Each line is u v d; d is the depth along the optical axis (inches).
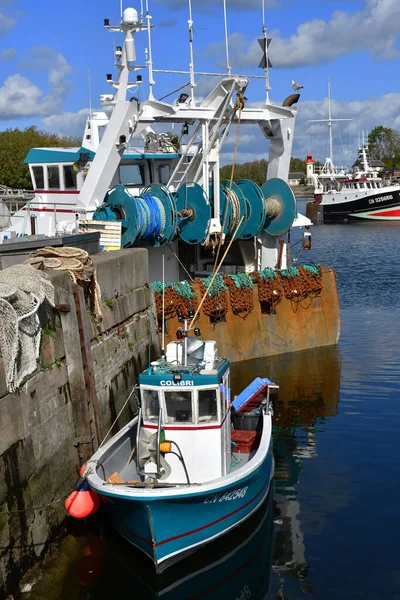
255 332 815.7
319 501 464.1
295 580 378.6
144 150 896.3
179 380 402.3
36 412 383.2
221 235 756.0
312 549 407.2
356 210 3112.7
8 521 339.0
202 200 784.9
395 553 400.8
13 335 345.7
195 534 388.2
